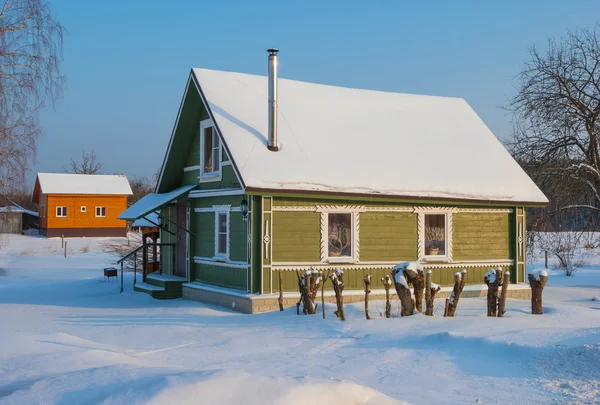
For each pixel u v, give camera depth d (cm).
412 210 2022
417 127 2327
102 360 1116
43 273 3406
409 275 1516
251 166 1811
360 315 1564
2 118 2388
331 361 1109
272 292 1820
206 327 1530
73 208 6594
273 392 730
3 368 1067
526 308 1734
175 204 2352
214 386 734
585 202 2797
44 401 768
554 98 2792
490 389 916
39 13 2406
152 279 2338
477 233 2130
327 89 2353
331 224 1920
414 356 1113
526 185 2216
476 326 1316
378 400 775
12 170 2445
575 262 3788
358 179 1934
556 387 912
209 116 2075
